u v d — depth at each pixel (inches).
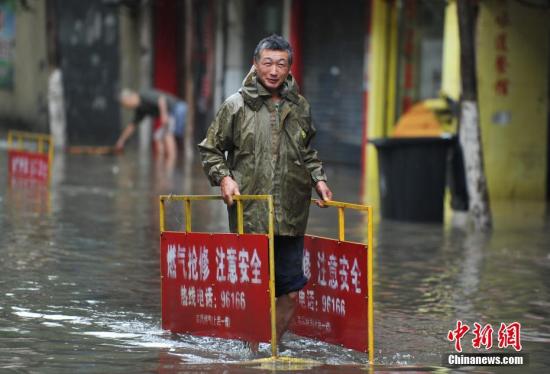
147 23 2564.0
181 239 617.3
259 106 574.2
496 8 1533.0
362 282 565.9
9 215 1159.6
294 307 598.9
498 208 1427.2
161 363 554.6
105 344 597.0
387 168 1232.8
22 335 614.9
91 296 740.7
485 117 1539.1
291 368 547.8
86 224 1112.2
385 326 671.1
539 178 1572.3
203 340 607.8
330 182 1738.4
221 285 594.9
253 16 2277.3
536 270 904.9
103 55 2886.3
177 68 2667.3
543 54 1563.7
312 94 2078.0
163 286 633.6
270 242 561.3
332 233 1099.3
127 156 2235.5
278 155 572.4
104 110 2888.8
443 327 671.8
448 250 1011.3
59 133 2322.8
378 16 1824.6
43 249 936.9
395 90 1824.6
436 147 1205.7
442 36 1676.9
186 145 2279.8
